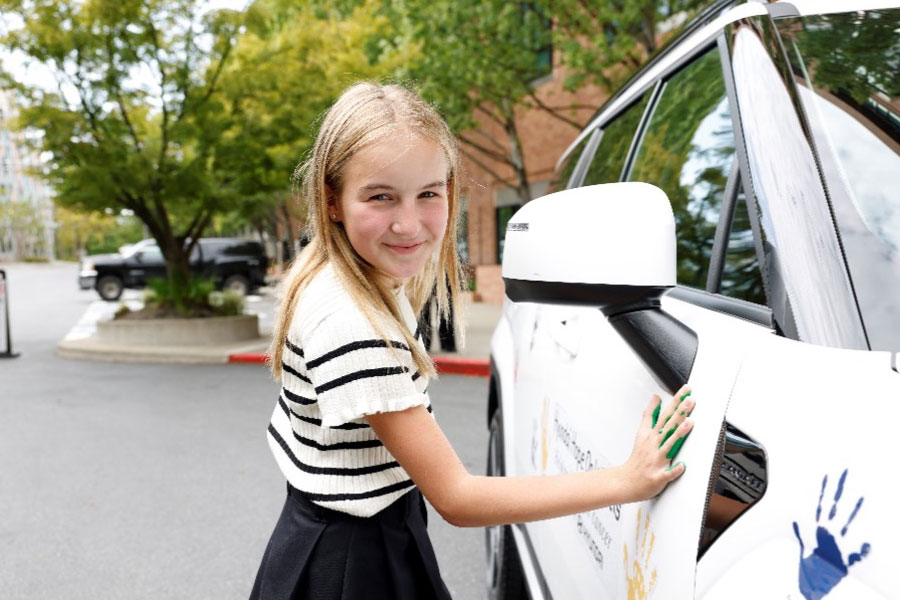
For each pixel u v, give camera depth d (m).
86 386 8.12
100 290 21.94
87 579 3.33
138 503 4.29
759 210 1.24
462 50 9.52
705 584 0.97
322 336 1.12
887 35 1.41
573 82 9.12
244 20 9.63
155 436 5.82
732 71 1.51
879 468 0.77
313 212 1.20
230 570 3.41
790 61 1.39
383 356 1.11
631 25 8.58
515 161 12.03
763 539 0.89
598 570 1.46
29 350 11.53
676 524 1.07
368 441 1.20
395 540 1.24
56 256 110.38
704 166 1.74
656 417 1.21
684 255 1.78
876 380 0.87
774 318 1.12
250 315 11.72
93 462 5.12
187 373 8.98
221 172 10.75
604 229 1.13
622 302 1.17
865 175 1.20
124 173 9.70
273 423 1.34
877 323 1.01
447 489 1.13
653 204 1.14
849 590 0.74
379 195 1.13
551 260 1.17
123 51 9.43
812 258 1.10
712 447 1.04
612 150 2.58
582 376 1.73
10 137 10.26
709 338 1.21
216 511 4.14
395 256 1.16
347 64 9.91
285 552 1.25
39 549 3.66
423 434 1.13
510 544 2.64
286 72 9.81
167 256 11.65
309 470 1.22
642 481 1.11
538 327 2.42
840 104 1.31
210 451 5.37
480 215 17.97
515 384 2.70
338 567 1.21
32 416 6.61
